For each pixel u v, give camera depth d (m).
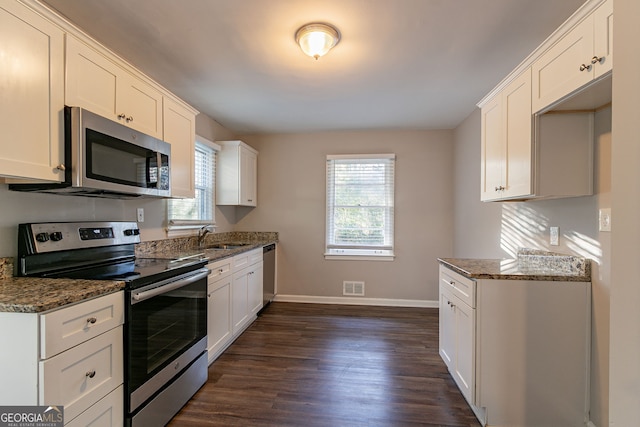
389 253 4.09
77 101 1.50
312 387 2.13
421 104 3.13
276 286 4.27
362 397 2.02
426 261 4.04
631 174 0.64
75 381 1.19
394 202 4.08
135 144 1.83
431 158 4.03
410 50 2.11
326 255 4.17
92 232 1.87
